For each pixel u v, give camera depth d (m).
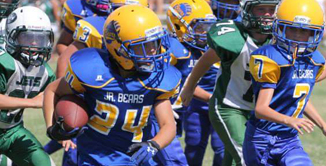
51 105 10.98
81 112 10.60
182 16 15.30
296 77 11.55
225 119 13.48
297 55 11.39
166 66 10.88
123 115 10.73
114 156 11.03
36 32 12.48
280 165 11.94
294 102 11.77
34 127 23.02
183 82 14.98
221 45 12.70
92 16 15.85
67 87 10.86
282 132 11.91
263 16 12.37
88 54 10.73
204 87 15.98
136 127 10.96
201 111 16.44
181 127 15.11
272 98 11.64
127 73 10.67
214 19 15.30
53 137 10.73
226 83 13.43
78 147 11.34
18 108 12.25
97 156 11.02
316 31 11.32
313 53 11.78
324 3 40.84
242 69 12.93
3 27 13.98
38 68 12.97
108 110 10.69
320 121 12.25
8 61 12.44
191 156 16.75
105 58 10.72
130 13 10.45
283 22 11.30
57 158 18.89
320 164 17.92
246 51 12.69
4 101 12.07
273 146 11.93
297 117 11.97
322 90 33.72
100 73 10.55
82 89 10.70
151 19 10.44
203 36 15.09
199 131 16.53
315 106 28.02
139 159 10.15
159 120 10.85
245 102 13.35
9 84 12.66
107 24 10.64
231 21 13.12
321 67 11.91
